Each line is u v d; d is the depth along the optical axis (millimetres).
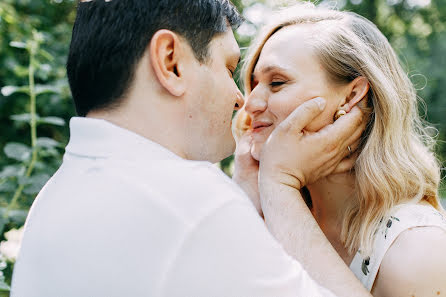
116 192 993
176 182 997
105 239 958
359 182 1501
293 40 1558
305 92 1514
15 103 2975
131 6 1084
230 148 1288
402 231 1340
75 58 1120
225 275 936
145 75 1098
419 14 8273
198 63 1159
